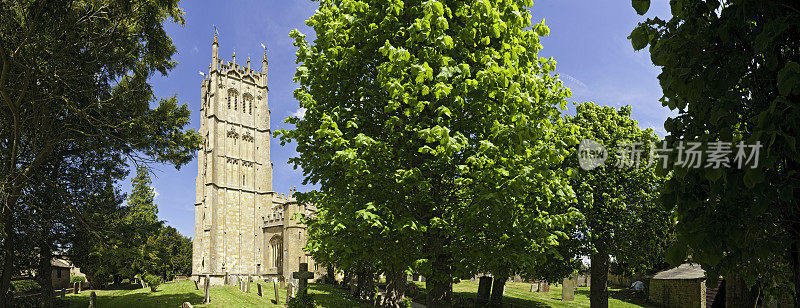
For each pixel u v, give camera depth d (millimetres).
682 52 4039
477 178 10344
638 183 21375
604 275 23516
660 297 32406
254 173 82438
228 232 76188
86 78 19391
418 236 10898
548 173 9898
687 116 4426
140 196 72125
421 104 9414
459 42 10453
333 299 30953
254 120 85062
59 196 21766
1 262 21703
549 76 12117
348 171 10219
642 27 4566
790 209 3842
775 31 3449
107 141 21266
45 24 16547
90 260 26469
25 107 18516
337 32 11344
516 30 10945
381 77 9656
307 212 72375
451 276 11883
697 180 4051
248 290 35625
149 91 21266
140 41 19969
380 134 11742
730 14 3811
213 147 76250
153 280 40531
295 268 68250
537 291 43062
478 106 10359
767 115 3311
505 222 10719
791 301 14102
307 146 11961
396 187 10578
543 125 10766
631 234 21547
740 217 3910
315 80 12156
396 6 10008
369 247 11234
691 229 4043
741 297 14289
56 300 29000
